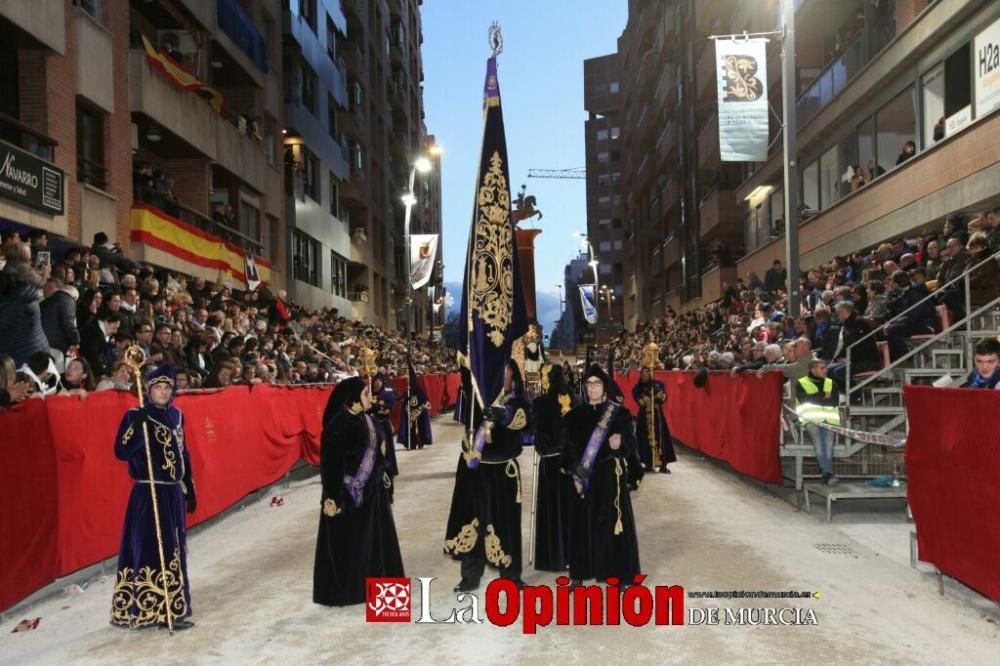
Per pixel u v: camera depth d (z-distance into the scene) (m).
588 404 6.29
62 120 15.11
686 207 45.25
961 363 11.21
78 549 6.73
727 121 14.76
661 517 9.12
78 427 6.81
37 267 10.36
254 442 10.85
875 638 5.11
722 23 39.22
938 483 6.04
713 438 13.39
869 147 20.73
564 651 4.95
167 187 20.19
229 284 23.25
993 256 10.72
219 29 24.27
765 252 29.28
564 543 6.61
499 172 6.57
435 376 30.67
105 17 17.28
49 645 5.29
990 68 14.86
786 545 7.66
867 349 11.45
